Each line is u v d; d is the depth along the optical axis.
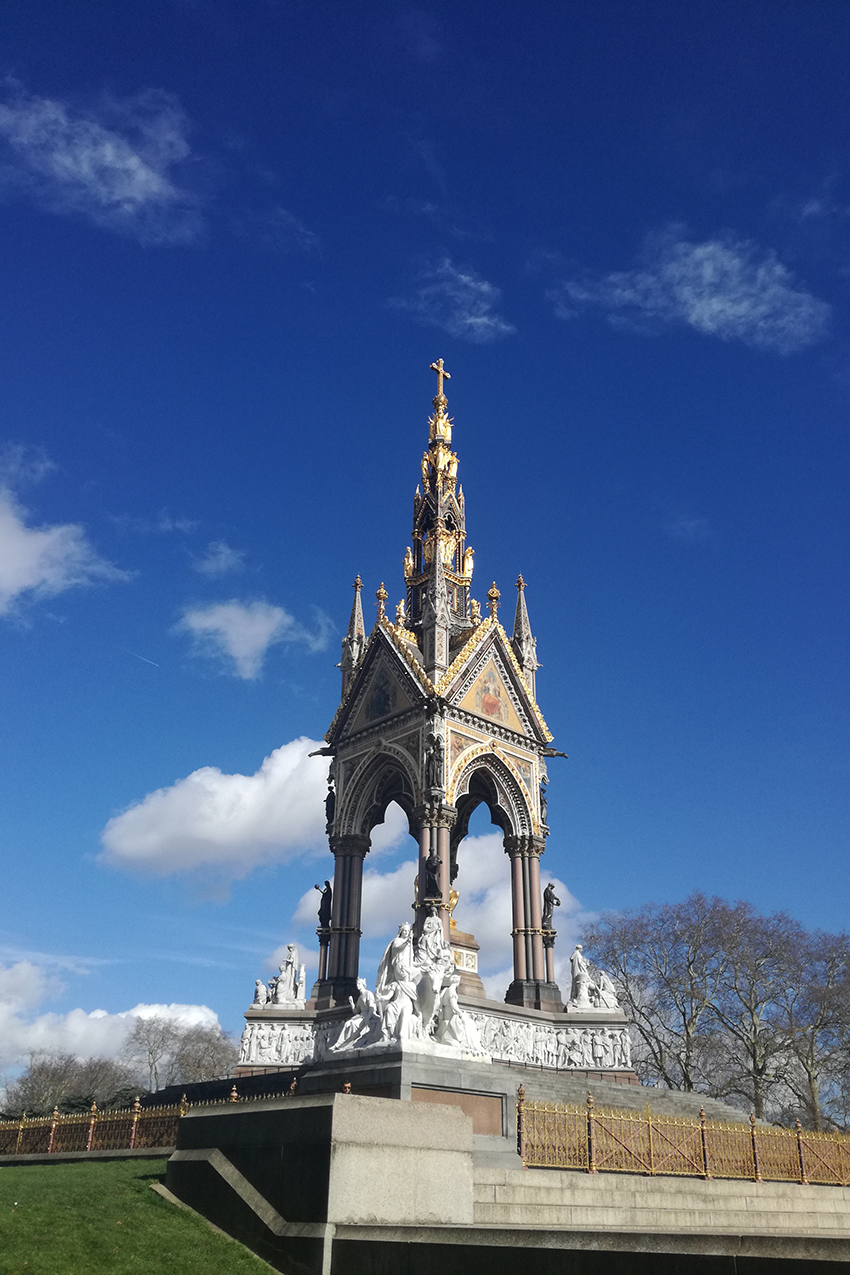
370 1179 20.50
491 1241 16.89
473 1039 30.64
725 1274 14.02
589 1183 27.77
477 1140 26.84
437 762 60.12
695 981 86.00
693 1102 47.69
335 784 66.69
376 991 31.27
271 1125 21.89
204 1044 159.00
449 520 74.06
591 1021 57.28
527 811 64.31
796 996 83.75
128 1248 18.88
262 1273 19.06
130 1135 31.98
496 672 66.44
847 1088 83.44
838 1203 35.88
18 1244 18.06
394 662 65.19
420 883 57.88
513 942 61.72
